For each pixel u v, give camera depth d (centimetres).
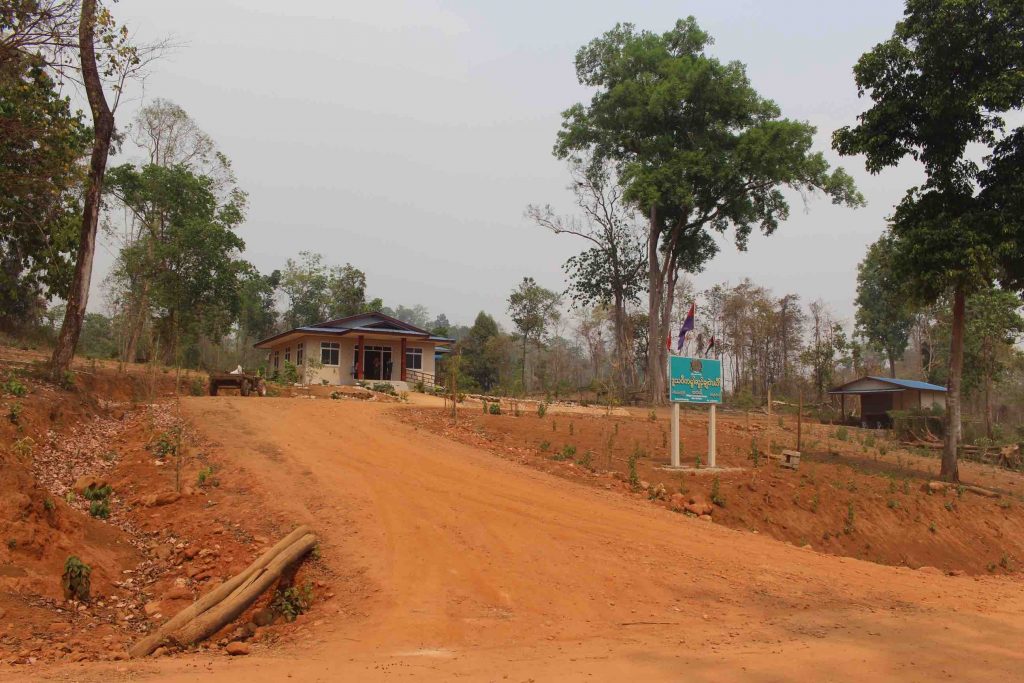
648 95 4297
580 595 928
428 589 912
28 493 912
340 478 1354
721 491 1530
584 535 1163
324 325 4209
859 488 1702
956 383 2080
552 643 755
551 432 2017
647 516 1316
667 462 1791
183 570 952
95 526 1011
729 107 4275
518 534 1138
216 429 1731
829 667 665
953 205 2089
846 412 4834
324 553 1002
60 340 1828
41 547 858
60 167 1822
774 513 1488
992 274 1928
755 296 6300
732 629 822
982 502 1808
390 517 1156
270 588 904
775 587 1016
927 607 977
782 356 6562
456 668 647
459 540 1090
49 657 655
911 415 3547
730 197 4494
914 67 2017
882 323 6397
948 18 1894
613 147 4775
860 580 1105
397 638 754
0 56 1595
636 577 1003
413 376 4294
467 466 1540
